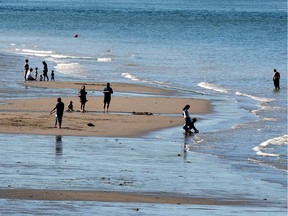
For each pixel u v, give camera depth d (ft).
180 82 493.36
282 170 224.94
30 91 409.69
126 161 228.63
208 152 251.80
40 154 233.96
